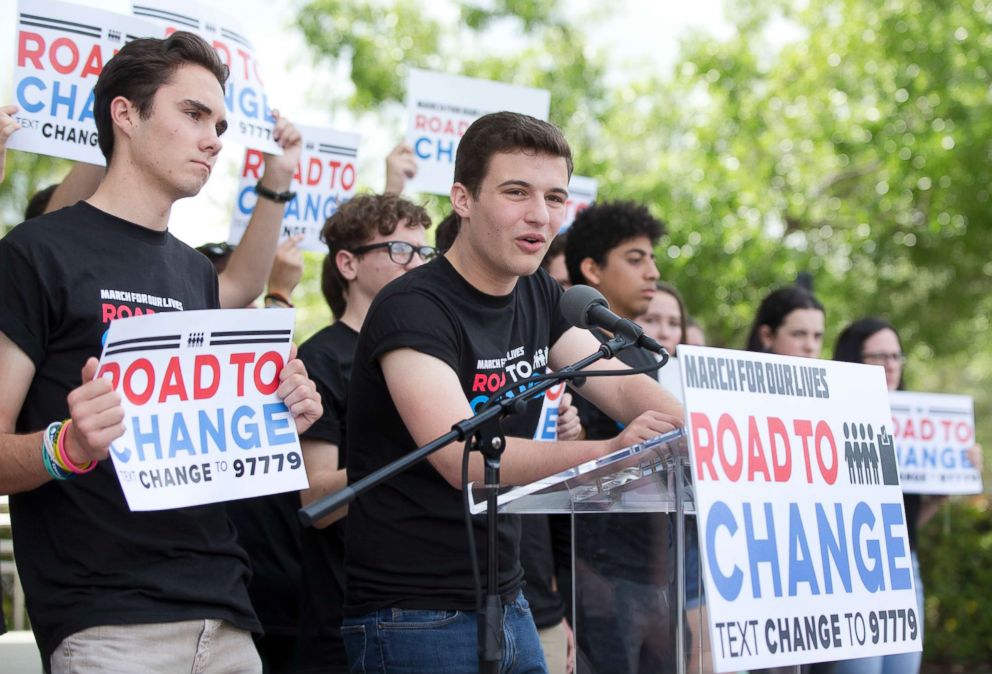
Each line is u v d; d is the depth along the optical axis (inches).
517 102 238.5
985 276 635.5
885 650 115.7
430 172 232.7
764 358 112.4
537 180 123.0
